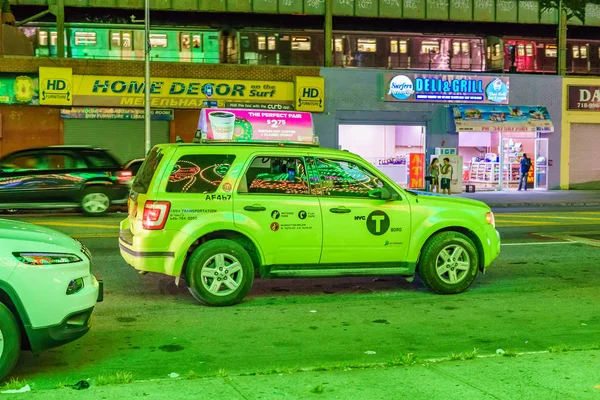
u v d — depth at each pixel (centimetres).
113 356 619
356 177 851
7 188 1786
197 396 484
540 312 806
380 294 897
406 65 3681
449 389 502
